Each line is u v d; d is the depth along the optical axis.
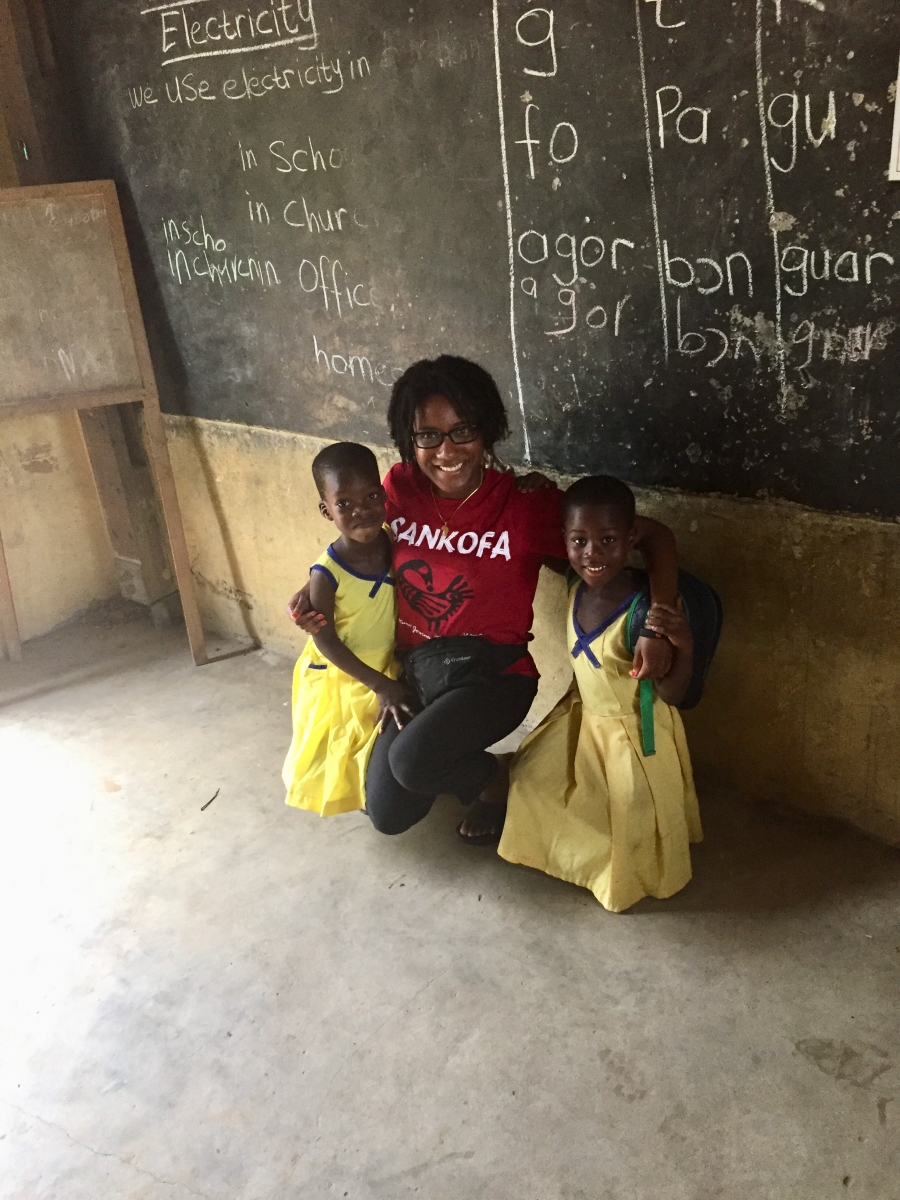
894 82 1.64
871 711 2.17
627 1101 1.73
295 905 2.29
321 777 2.42
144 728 3.14
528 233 2.24
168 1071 1.88
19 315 3.06
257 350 3.06
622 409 2.27
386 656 2.39
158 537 3.79
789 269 1.89
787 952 2.02
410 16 2.21
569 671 2.70
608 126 2.00
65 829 2.64
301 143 2.60
